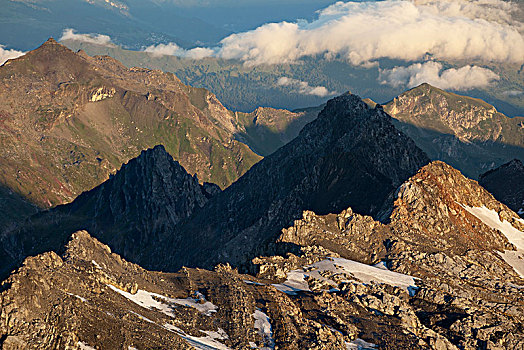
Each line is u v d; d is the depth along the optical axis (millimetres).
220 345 114562
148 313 119500
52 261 118750
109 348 98812
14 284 98688
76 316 102375
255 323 129750
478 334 155750
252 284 159000
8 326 93188
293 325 132125
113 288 124625
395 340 137875
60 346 94688
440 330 157500
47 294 103188
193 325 121625
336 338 130375
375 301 158875
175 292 141000
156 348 103125
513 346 151625
